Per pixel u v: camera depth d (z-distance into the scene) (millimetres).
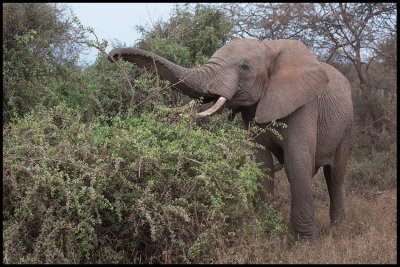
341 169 9086
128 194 5273
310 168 7672
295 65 7773
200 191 5426
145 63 7273
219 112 7508
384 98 16203
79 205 4859
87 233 5164
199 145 5906
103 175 5148
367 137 15344
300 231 7512
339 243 6895
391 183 12320
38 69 7965
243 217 5848
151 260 5281
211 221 5281
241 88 7555
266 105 7570
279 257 5699
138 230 5426
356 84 18312
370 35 17125
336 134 8586
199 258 5285
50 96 7727
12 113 7449
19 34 8508
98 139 5672
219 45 10938
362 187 12344
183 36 10898
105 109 8492
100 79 8938
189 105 6473
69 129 5848
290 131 7668
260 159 8008
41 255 4887
